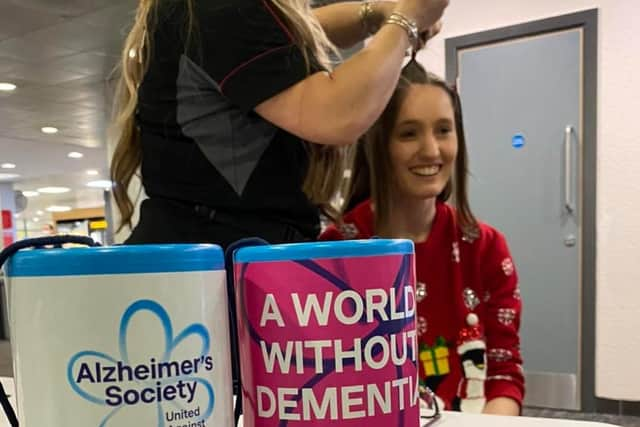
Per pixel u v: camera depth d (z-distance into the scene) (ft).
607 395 7.96
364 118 1.80
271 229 2.00
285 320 0.89
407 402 0.93
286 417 0.89
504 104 8.36
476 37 8.43
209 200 1.95
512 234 8.43
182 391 0.83
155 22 1.95
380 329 0.89
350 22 2.72
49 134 18.42
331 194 2.30
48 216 40.70
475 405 2.59
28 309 0.83
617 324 7.86
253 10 1.78
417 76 2.75
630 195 7.71
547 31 8.05
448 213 2.86
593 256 7.94
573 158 8.00
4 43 10.36
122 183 2.20
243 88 1.78
